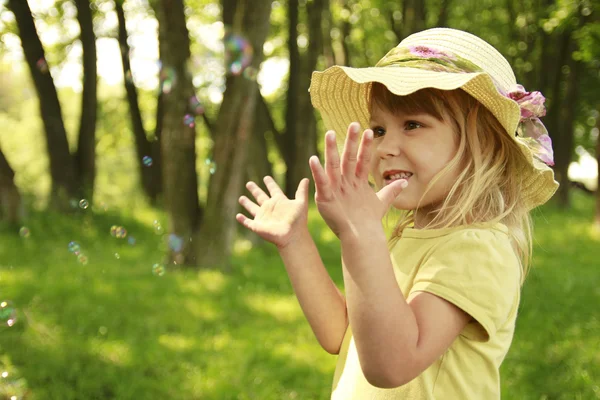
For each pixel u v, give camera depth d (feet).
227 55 22.29
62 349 13.74
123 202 42.47
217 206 23.04
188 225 23.20
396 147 4.66
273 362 13.96
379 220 4.01
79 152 35.55
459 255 4.31
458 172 4.63
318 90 5.79
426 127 4.60
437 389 4.30
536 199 5.27
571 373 13.26
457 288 4.18
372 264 3.91
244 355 14.23
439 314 4.14
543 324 16.89
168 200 23.35
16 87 64.03
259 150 32.73
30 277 20.30
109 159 63.72
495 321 4.19
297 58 41.70
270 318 17.61
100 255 25.41
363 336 3.91
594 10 34.09
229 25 24.94
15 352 13.32
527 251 4.90
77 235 28.76
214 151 23.13
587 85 59.52
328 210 3.95
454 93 4.61
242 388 12.44
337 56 50.93
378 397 4.48
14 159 64.39
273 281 22.22
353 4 53.52
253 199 31.89
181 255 22.90
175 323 16.51
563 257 29.12
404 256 4.71
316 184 3.93
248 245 29.48
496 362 4.43
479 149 4.61
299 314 18.13
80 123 35.60
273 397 12.26
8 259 23.12
